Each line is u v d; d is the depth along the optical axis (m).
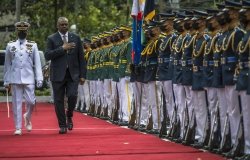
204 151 16.91
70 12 53.28
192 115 18.00
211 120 16.95
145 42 22.34
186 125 18.23
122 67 25.09
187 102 18.28
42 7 53.81
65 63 21.70
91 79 30.86
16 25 21.84
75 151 17.02
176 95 18.95
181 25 18.88
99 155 16.27
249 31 14.97
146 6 23.02
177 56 18.81
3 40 60.06
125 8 55.22
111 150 17.14
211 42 16.92
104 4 55.62
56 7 51.62
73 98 21.98
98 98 29.88
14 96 21.70
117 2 56.25
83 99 33.84
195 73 17.64
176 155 16.12
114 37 26.55
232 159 15.44
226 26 16.16
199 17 17.77
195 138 17.86
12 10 55.41
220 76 16.31
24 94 21.89
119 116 25.77
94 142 19.06
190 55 18.22
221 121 16.52
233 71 15.74
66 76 21.80
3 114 32.34
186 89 18.31
